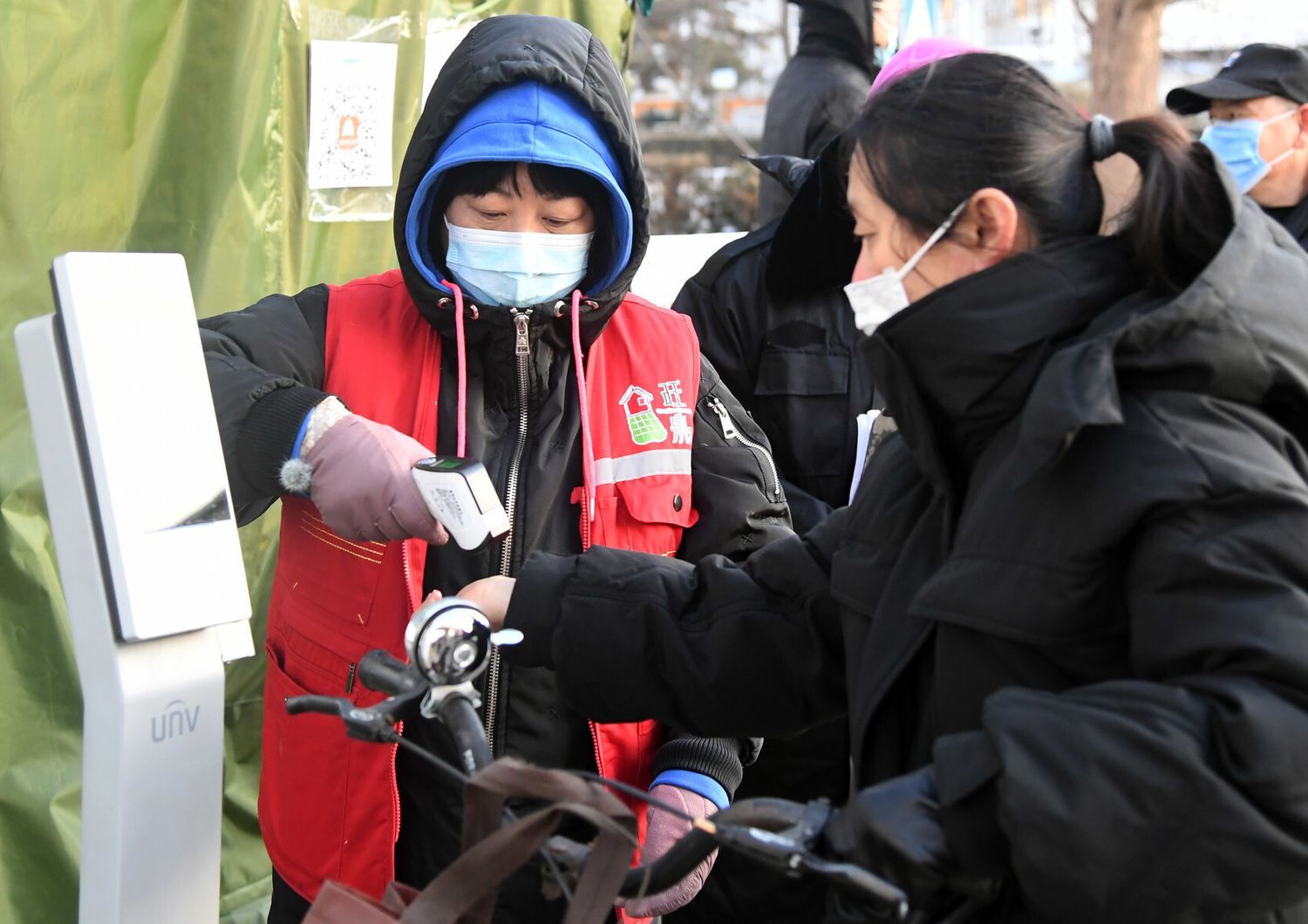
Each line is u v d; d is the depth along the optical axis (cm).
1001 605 110
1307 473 109
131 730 123
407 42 290
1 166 217
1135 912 97
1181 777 96
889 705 123
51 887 229
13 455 222
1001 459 116
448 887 109
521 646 151
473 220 168
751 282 257
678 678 146
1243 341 107
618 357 180
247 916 269
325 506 151
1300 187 329
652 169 1125
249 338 166
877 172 121
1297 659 96
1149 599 103
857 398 252
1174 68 1012
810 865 100
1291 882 97
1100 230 126
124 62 233
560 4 333
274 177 263
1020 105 119
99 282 120
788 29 1122
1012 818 98
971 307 114
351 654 164
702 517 179
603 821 106
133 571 120
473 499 141
